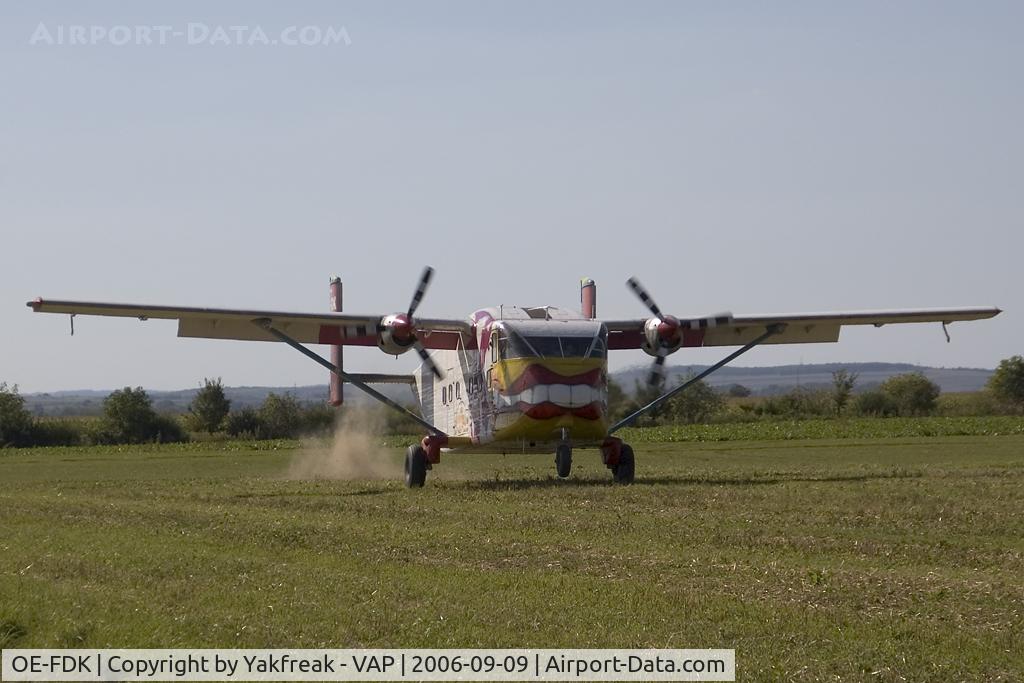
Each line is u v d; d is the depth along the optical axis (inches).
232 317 2134.6
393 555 1141.7
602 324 2070.6
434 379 2485.2
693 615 876.0
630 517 1425.9
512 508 1557.6
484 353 2090.3
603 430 2030.0
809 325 2353.6
